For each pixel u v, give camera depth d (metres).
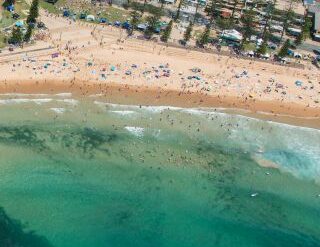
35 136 114.00
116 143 117.50
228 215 106.12
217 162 119.00
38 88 129.75
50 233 94.38
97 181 107.06
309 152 129.00
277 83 156.75
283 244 102.12
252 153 124.62
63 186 104.19
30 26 150.12
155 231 99.44
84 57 146.25
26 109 121.88
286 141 131.62
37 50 144.38
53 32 156.25
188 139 124.19
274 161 123.31
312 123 141.12
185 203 106.81
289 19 195.38
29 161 107.56
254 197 111.75
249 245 100.69
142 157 115.12
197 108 136.38
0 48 141.25
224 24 186.62
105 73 141.12
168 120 128.88
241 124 134.12
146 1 194.25
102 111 127.00
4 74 131.62
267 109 143.00
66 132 117.38
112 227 98.12
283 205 111.31
